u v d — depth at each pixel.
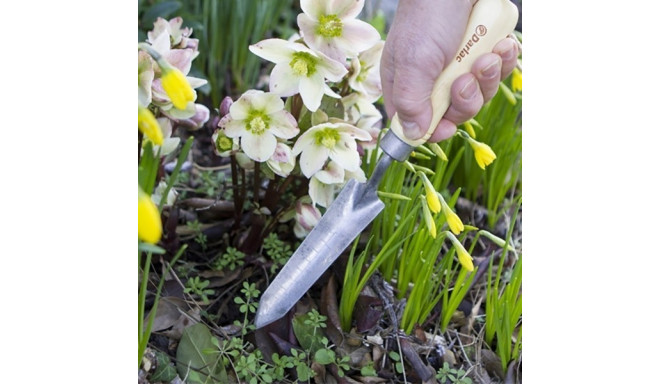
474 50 0.59
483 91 0.61
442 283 0.76
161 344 0.66
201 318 0.70
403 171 0.71
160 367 0.64
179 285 0.71
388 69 0.61
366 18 1.11
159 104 0.66
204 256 0.76
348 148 0.67
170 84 0.56
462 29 0.59
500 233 0.85
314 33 0.66
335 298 0.71
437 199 0.63
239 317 0.71
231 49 1.01
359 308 0.69
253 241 0.74
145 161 0.59
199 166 0.88
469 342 0.72
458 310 0.75
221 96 0.99
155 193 0.73
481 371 0.69
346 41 0.67
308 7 0.65
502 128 0.85
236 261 0.75
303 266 0.65
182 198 0.82
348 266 0.68
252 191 0.80
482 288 0.78
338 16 0.66
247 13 0.98
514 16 0.61
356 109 0.74
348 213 0.66
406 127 0.60
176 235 0.74
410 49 0.58
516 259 0.76
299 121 0.70
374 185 0.66
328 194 0.71
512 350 0.72
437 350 0.70
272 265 0.74
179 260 0.75
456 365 0.70
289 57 0.66
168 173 0.84
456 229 0.63
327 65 0.66
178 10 0.97
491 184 0.85
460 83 0.59
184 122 0.72
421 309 0.72
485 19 0.59
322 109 0.69
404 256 0.72
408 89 0.58
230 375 0.65
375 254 0.75
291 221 0.78
